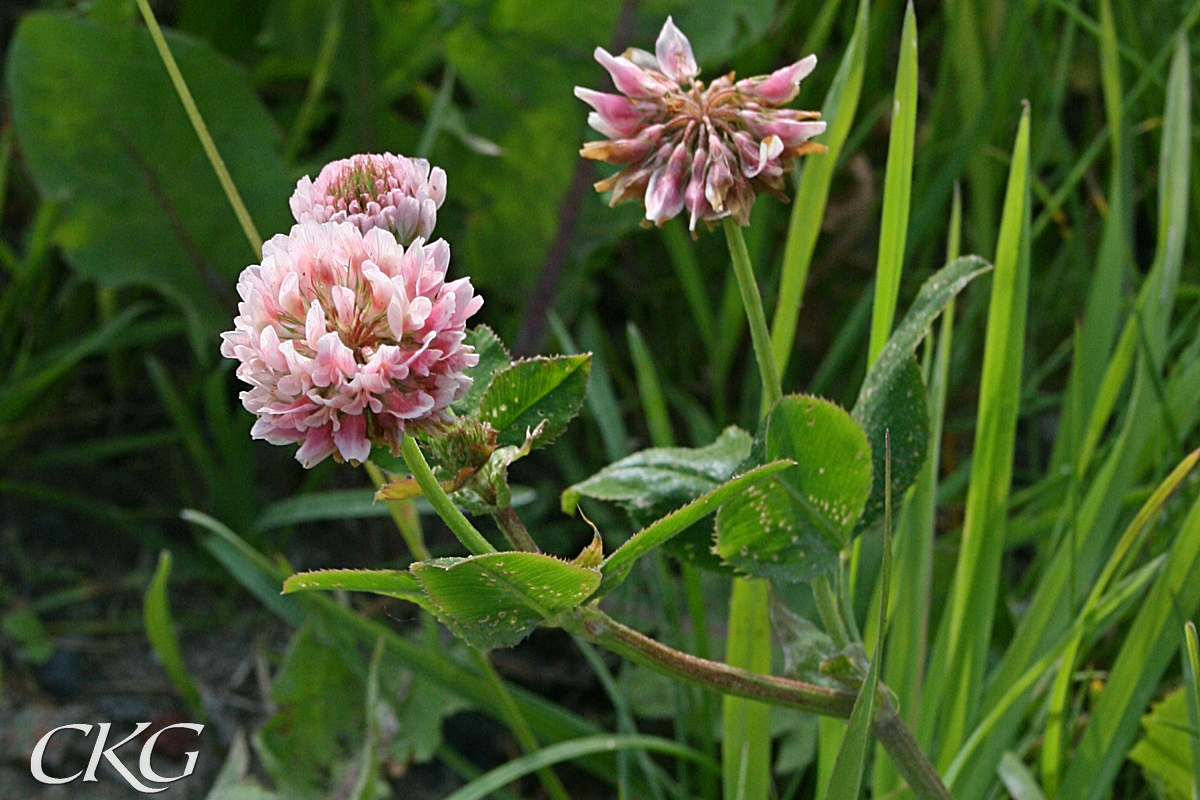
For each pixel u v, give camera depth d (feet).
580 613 1.34
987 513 1.54
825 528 1.40
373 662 1.62
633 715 1.71
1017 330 1.52
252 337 1.29
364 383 1.28
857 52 1.51
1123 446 1.57
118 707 1.74
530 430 1.38
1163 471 1.63
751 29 1.80
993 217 1.89
